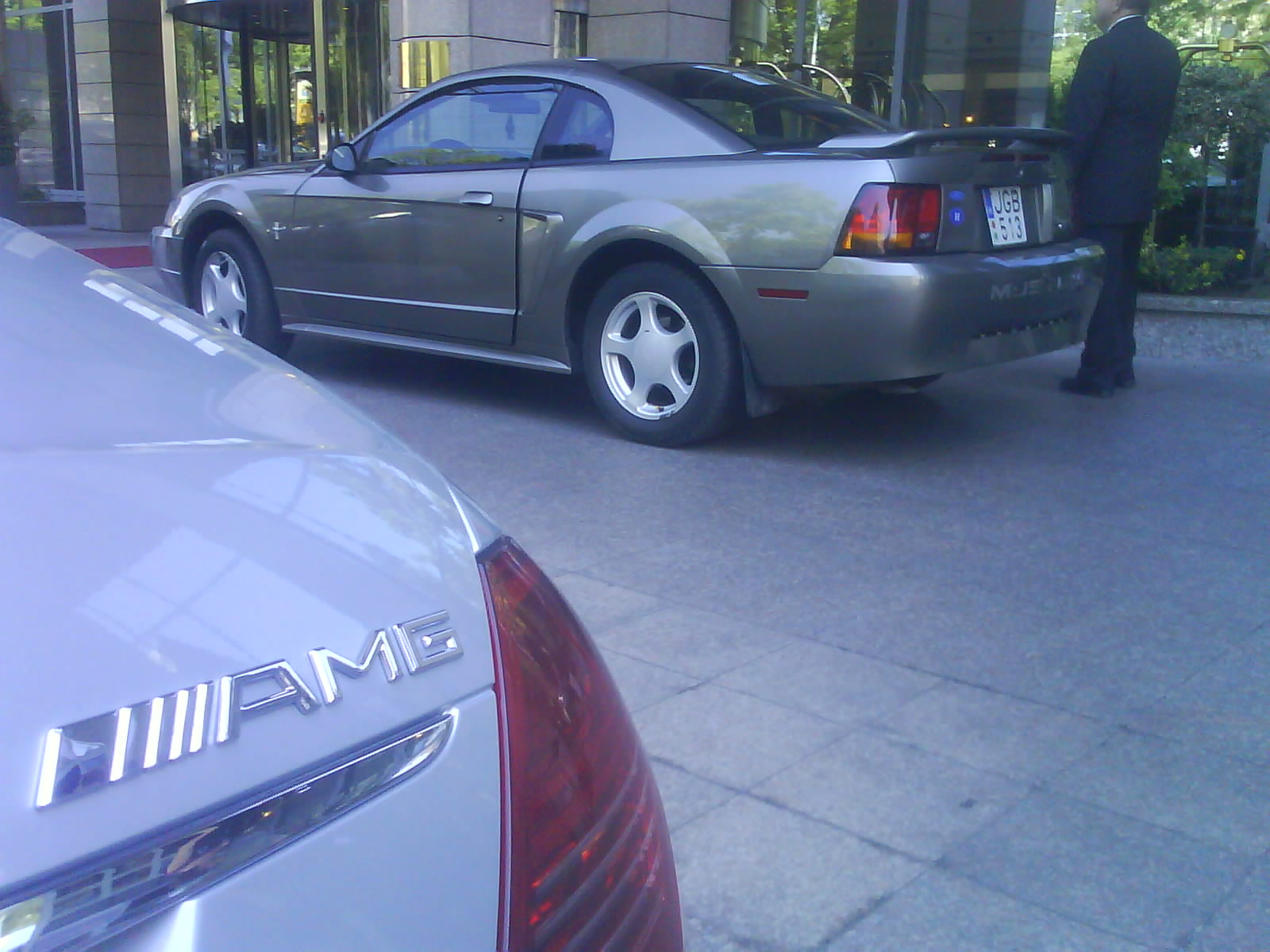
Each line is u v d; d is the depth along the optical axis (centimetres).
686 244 526
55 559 108
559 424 614
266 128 1620
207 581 113
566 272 568
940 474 542
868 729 320
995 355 527
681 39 1041
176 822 98
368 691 115
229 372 164
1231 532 472
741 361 538
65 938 91
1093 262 584
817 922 245
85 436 130
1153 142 661
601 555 437
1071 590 413
